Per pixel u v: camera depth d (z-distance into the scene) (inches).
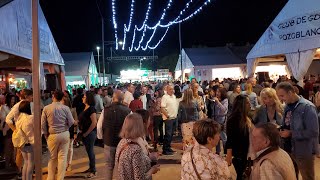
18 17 366.9
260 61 761.6
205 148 127.8
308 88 445.1
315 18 456.4
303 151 179.5
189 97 341.7
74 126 311.1
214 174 122.7
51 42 530.3
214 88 375.2
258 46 621.0
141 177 151.3
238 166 208.1
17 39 358.9
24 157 251.3
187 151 130.5
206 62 1140.5
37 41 166.2
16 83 677.3
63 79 601.0
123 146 155.9
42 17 485.1
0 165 335.6
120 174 152.9
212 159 124.5
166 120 368.5
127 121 158.4
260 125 119.0
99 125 244.2
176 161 337.4
